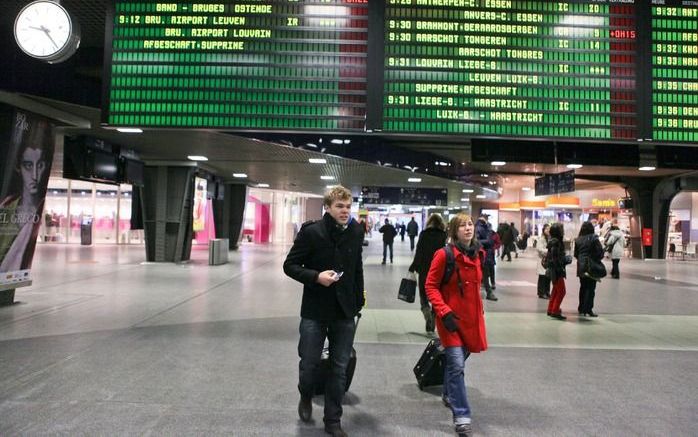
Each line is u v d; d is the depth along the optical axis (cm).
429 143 1622
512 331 768
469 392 487
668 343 697
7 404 433
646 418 424
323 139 1361
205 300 997
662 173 2250
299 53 687
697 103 716
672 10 723
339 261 383
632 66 715
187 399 451
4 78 784
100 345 637
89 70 891
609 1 719
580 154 1288
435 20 698
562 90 707
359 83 688
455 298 412
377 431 394
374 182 2272
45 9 640
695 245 2469
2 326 738
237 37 686
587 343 693
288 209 4238
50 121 950
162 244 1741
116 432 379
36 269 1507
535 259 2322
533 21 709
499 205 3628
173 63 685
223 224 2603
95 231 2972
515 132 699
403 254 2478
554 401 463
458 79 697
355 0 694
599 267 883
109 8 688
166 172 1719
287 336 701
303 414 405
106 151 1343
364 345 664
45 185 952
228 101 682
